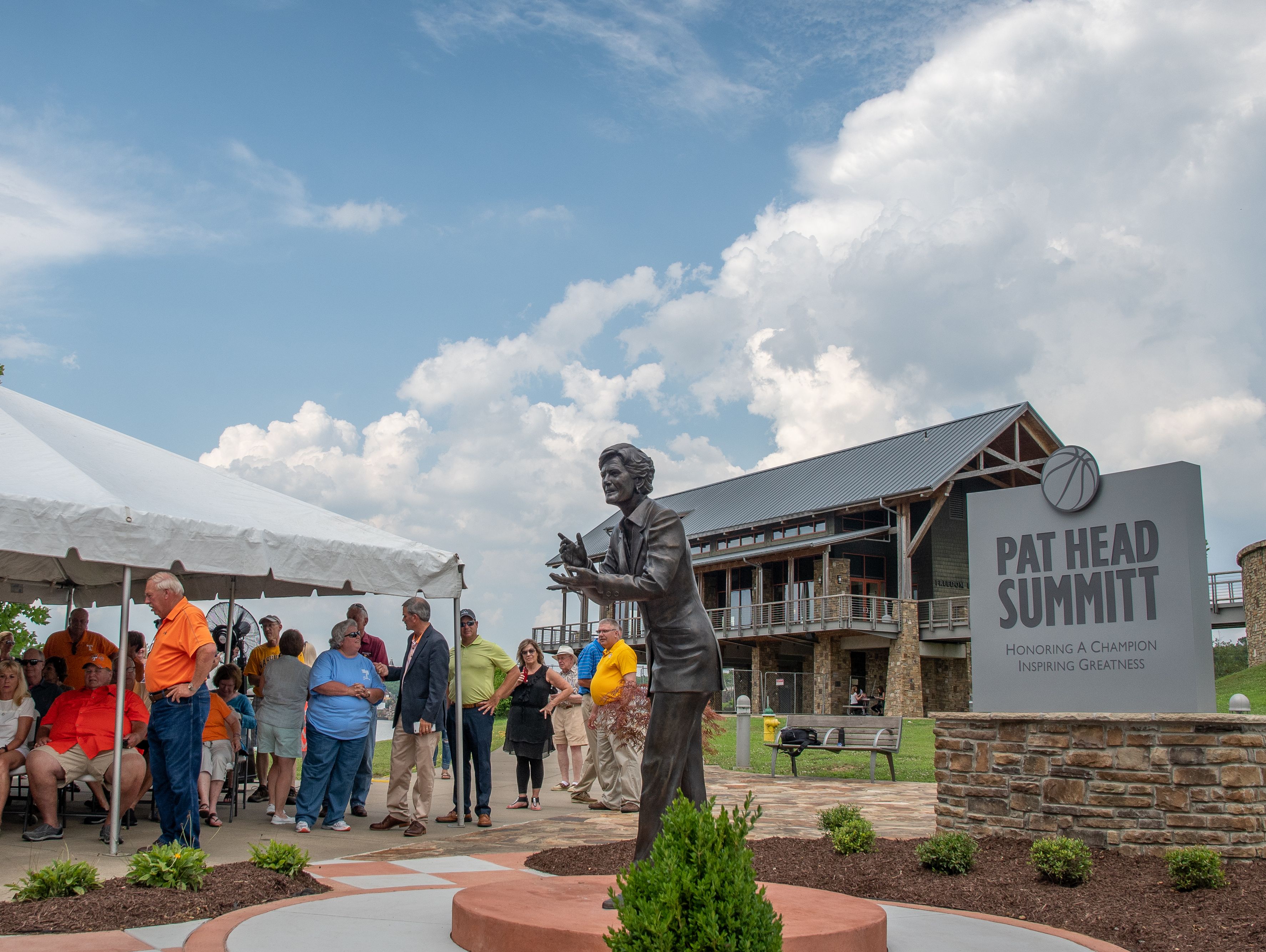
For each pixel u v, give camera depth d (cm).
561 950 388
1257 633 3191
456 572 899
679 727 483
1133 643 784
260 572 754
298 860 578
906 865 667
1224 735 671
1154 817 685
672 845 323
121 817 734
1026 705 835
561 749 1223
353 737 832
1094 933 527
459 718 889
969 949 454
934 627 3459
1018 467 3600
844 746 1362
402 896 543
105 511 665
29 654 914
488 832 849
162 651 669
